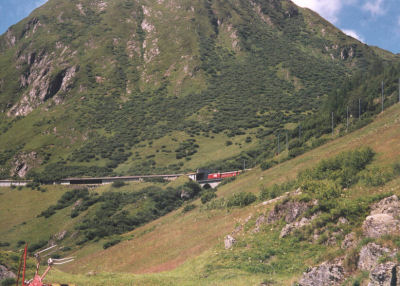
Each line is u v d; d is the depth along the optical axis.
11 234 112.25
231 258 27.81
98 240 86.94
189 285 23.19
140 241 61.75
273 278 22.14
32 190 146.38
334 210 25.78
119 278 24.69
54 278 21.73
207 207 63.00
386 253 14.88
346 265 16.41
